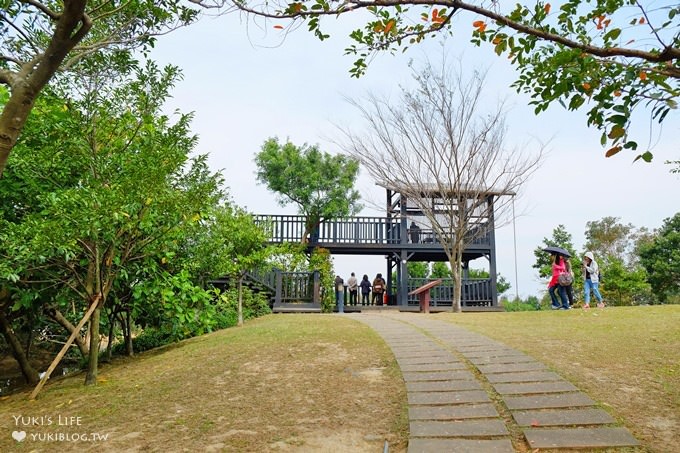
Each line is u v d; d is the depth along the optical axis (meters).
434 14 3.89
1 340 12.26
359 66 4.32
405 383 6.00
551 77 3.36
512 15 3.49
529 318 11.66
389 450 4.35
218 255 11.98
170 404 5.72
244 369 7.01
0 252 7.07
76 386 7.14
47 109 7.32
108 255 7.35
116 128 7.77
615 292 22.08
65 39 3.59
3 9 5.44
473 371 6.45
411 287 22.64
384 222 22.72
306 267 20.41
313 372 6.70
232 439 4.61
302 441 4.53
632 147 2.97
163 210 7.53
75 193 6.48
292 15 3.56
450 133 16.66
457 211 17.59
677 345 7.12
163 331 11.56
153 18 6.13
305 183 22.19
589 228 35.38
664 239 29.27
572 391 5.43
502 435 4.48
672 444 4.08
